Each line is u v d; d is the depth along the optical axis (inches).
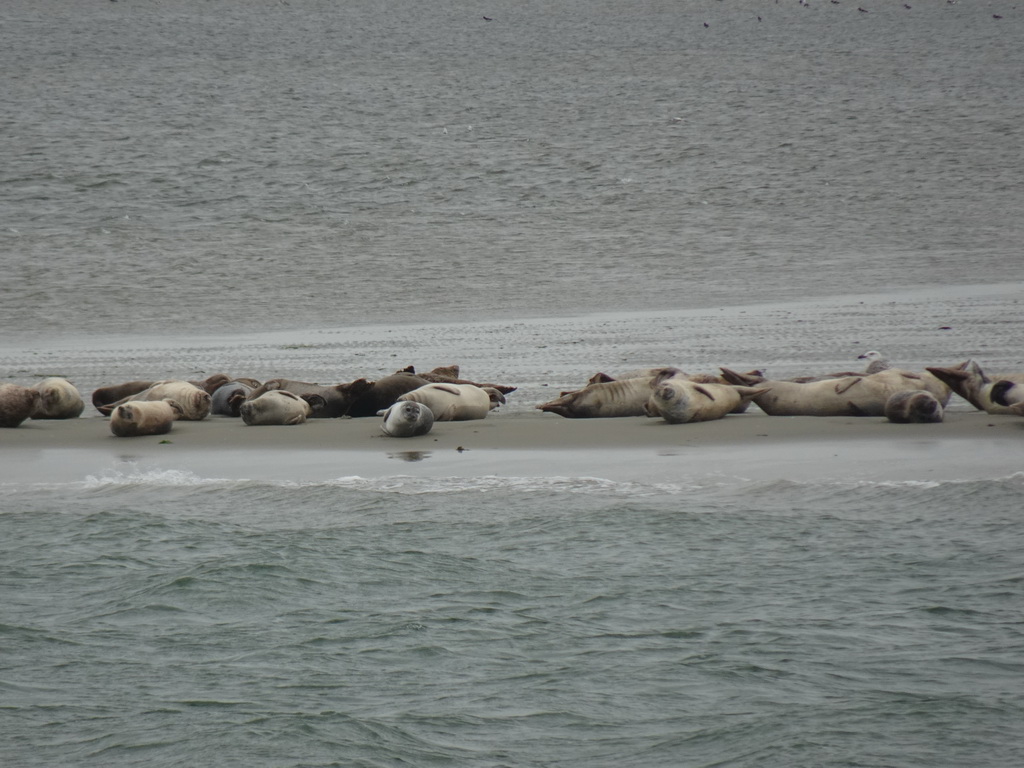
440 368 2935.5
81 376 3435.0
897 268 5925.2
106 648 1326.3
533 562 1572.3
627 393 2564.0
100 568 1592.0
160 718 1137.4
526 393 3011.8
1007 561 1512.1
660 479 1937.7
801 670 1206.9
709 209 7760.8
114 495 1932.8
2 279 5738.2
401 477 1991.9
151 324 4744.1
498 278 5915.4
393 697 1178.0
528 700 1162.6
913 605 1379.2
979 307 4547.2
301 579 1534.2
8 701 1182.9
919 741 1045.2
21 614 1433.3
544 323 4566.9
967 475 1886.1
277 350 3949.3
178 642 1341.0
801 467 1979.6
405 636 1339.8
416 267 6210.6
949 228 7057.1
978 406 2472.9
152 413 2407.7
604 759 1037.2
